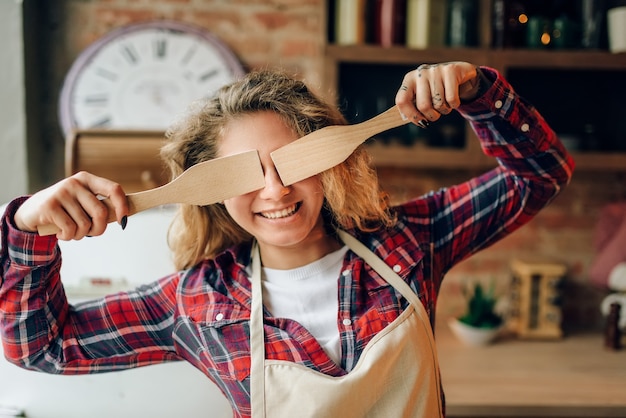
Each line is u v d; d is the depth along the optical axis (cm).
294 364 87
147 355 100
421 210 101
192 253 102
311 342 88
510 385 160
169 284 100
